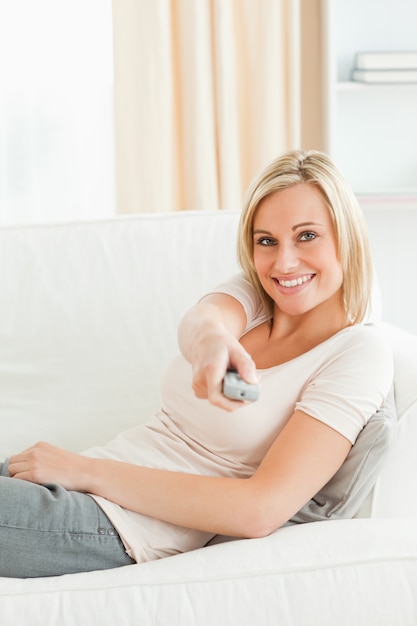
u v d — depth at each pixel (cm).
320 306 170
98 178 348
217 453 167
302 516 161
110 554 152
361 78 330
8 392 216
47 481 157
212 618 132
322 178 163
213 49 328
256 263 170
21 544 148
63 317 221
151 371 218
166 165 331
